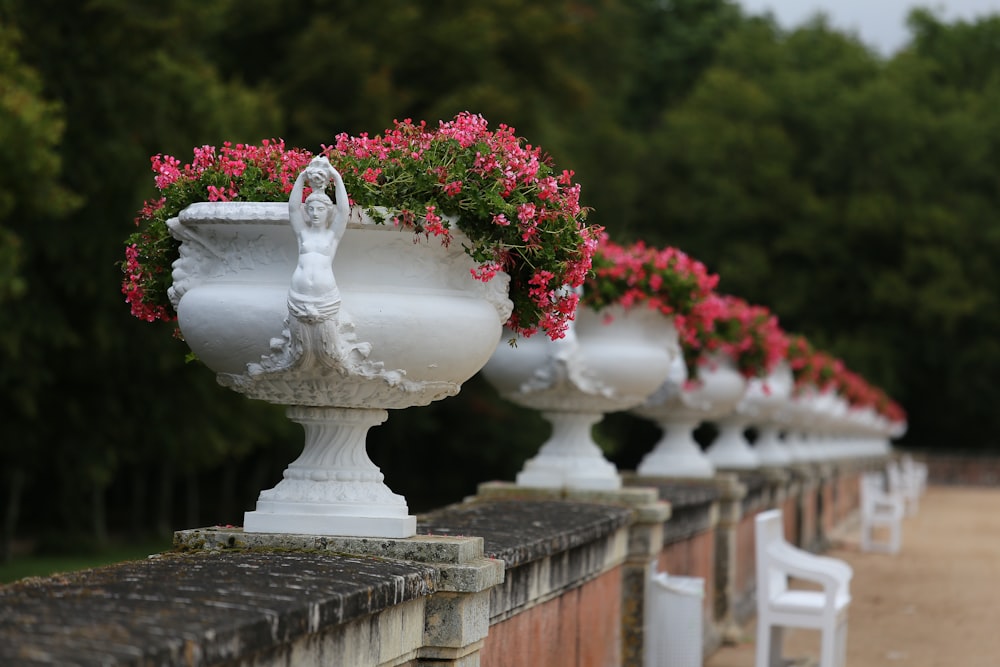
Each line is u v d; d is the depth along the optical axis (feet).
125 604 9.71
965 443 160.97
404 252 13.48
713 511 32.76
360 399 13.69
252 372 13.29
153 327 65.31
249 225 13.20
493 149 14.21
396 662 12.67
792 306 138.41
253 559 12.67
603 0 125.80
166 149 64.03
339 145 14.28
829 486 67.51
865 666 31.94
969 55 176.55
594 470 23.91
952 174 150.10
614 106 134.51
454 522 18.20
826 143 144.25
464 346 13.76
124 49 62.54
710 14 169.37
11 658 7.79
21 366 62.18
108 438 70.59
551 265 14.78
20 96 48.01
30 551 70.59
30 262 61.72
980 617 40.70
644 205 139.03
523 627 17.28
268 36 88.69
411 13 86.17
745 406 41.29
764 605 25.45
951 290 141.28
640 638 23.86
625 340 23.66
